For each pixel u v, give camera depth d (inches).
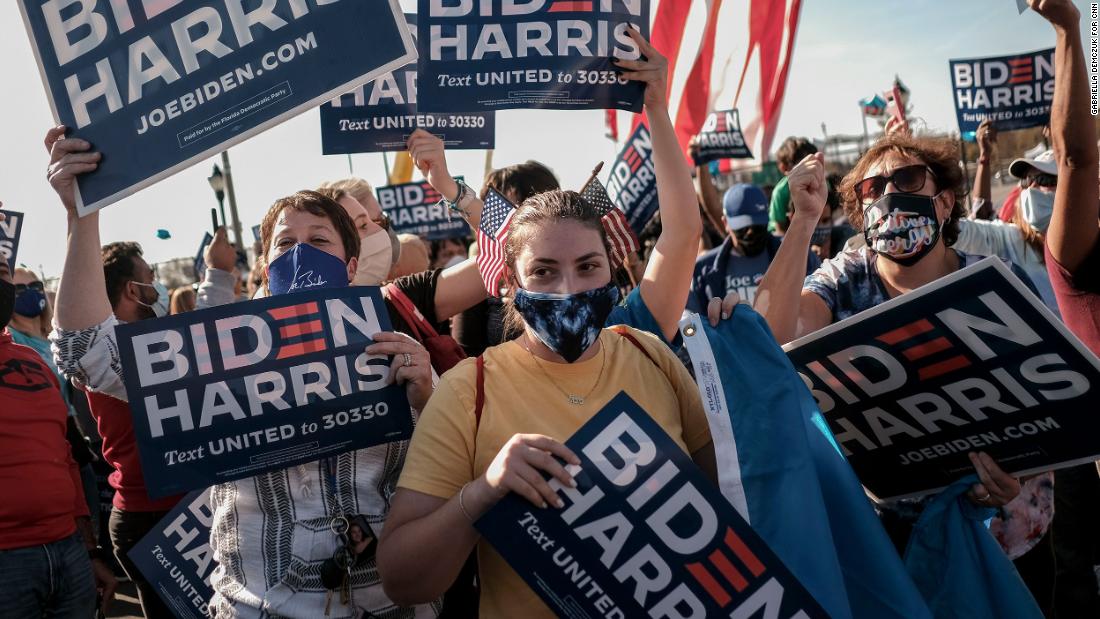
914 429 89.7
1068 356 77.6
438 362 105.4
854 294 110.0
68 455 138.6
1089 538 156.8
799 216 101.8
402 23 93.8
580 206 77.1
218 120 94.3
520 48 112.0
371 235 140.7
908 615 74.7
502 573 74.9
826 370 90.4
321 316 89.3
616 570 69.5
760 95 344.5
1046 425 82.2
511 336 102.0
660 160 105.2
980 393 83.6
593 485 69.3
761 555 69.9
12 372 128.5
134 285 160.7
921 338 83.6
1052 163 160.7
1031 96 258.8
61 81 95.5
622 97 110.7
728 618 69.4
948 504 88.9
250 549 88.7
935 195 104.7
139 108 94.4
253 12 94.3
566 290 74.8
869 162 108.1
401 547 70.6
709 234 319.3
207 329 87.3
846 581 77.4
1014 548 108.1
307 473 89.5
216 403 86.7
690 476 70.4
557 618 72.7
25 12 95.5
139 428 85.4
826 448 79.0
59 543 129.3
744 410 78.6
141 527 141.2
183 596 104.6
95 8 95.0
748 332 81.8
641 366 80.4
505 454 67.9
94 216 94.7
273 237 97.3
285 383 87.7
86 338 92.6
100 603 159.9
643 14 111.3
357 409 88.7
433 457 73.7
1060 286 111.3
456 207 149.7
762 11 335.3
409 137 149.5
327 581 86.4
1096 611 155.6
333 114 147.9
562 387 76.7
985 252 165.8
